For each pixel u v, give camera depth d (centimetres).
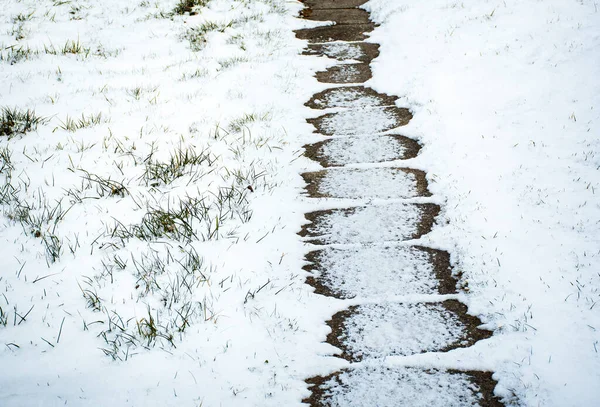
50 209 429
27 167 489
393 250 392
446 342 309
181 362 294
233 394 276
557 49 621
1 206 432
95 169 487
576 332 298
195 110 607
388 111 614
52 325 318
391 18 899
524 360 286
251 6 997
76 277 358
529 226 387
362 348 308
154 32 877
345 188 473
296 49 813
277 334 316
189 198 434
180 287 348
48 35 829
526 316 313
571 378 272
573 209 396
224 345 306
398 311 335
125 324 318
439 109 575
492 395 271
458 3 862
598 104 509
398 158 516
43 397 270
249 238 403
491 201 421
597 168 436
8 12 912
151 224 408
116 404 268
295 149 539
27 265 369
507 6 786
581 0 727
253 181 477
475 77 620
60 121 575
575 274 338
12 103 612
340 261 384
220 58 765
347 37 862
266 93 655
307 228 425
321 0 1081
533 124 509
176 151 519
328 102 648
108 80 690
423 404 269
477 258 368
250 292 346
